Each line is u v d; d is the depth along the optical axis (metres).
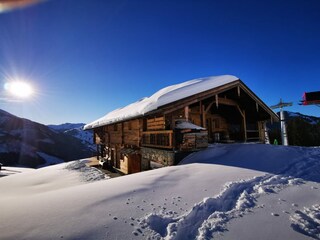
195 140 8.74
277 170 5.77
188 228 3.07
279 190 4.32
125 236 2.87
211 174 5.51
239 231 2.96
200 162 7.25
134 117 8.91
